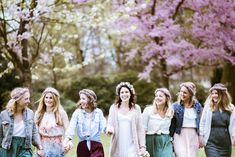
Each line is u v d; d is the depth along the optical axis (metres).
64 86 22.20
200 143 7.11
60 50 13.85
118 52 27.22
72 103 17.75
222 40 15.94
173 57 16.53
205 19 16.02
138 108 6.64
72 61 24.06
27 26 11.43
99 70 29.61
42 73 24.05
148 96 18.31
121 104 6.63
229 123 7.02
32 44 17.98
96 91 18.66
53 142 6.35
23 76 12.54
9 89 15.98
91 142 6.35
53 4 11.60
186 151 6.90
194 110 7.09
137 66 26.55
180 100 7.16
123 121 6.52
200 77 27.64
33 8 11.38
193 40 17.80
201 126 7.07
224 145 7.01
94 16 12.65
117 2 14.81
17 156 5.91
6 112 5.93
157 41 17.16
